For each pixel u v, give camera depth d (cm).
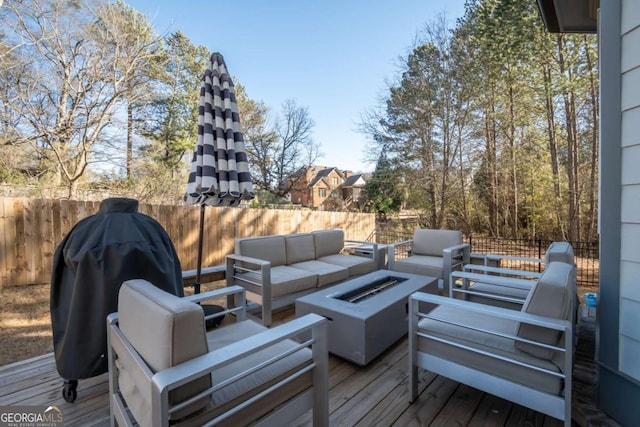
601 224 157
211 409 113
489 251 798
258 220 605
